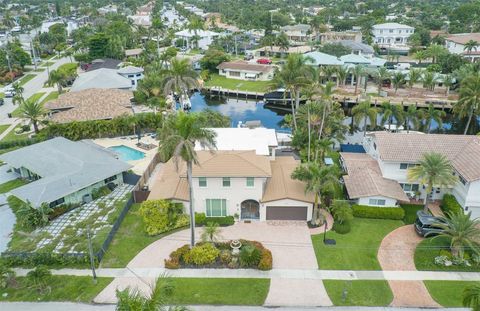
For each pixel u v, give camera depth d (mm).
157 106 78625
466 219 36250
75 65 124875
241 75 117312
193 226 37562
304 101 95188
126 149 64875
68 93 82000
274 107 96875
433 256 37625
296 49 138000
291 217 43875
